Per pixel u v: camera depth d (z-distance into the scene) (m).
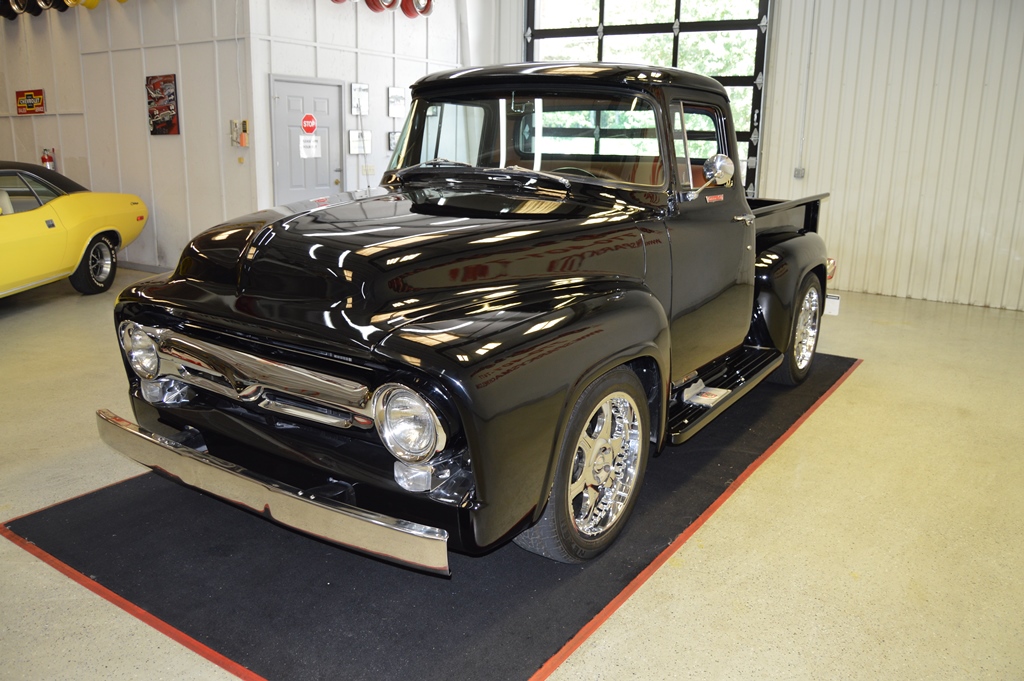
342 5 8.21
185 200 8.34
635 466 2.75
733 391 3.46
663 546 2.81
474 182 2.99
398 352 1.96
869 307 7.45
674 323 3.07
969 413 4.34
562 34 9.90
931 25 7.47
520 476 2.10
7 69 9.50
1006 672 2.17
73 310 6.66
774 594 2.53
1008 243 7.42
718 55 8.85
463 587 2.54
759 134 8.66
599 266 2.63
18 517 2.99
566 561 2.58
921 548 2.84
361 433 2.15
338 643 2.24
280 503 2.14
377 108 8.81
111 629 2.31
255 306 2.26
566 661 2.18
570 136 3.00
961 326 6.64
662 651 2.23
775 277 4.01
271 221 2.56
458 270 2.29
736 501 3.20
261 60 7.54
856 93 7.98
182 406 2.56
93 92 8.78
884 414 4.30
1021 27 7.06
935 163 7.68
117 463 3.51
